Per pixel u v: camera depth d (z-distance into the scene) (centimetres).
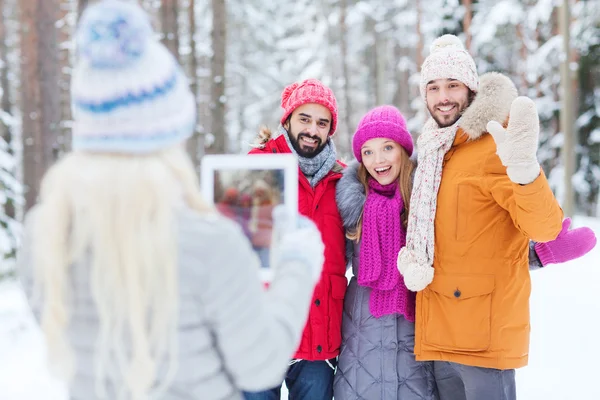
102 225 115
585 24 1505
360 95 2592
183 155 130
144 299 116
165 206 117
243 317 122
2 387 394
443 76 252
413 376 256
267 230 162
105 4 122
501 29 1570
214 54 1134
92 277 118
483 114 235
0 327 519
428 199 241
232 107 2731
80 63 121
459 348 234
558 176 1440
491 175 232
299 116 276
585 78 1547
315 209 269
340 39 2156
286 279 138
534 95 1556
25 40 822
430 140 250
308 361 267
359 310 264
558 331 511
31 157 828
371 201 259
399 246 254
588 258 823
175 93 123
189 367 122
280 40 2769
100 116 117
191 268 119
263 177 164
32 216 131
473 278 233
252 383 127
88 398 124
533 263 263
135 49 118
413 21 2006
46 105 818
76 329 123
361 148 267
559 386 390
